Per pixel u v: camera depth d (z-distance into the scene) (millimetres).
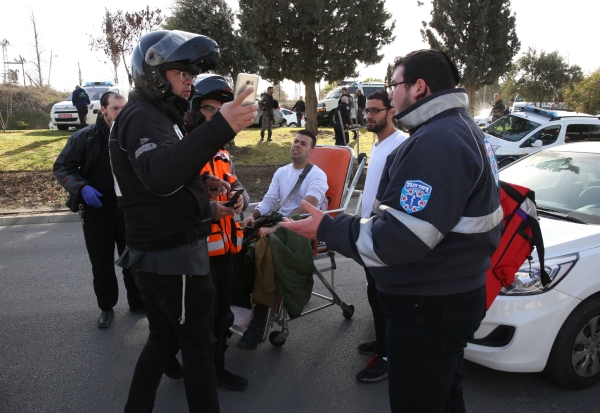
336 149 4301
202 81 2967
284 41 13391
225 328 3168
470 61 17953
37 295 4836
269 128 14961
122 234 4086
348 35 13078
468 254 1880
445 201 1727
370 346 3689
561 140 11477
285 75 14109
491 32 18406
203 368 2395
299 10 12992
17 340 3889
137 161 1960
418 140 1820
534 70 31453
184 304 2240
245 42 14414
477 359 3100
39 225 7809
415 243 1727
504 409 2986
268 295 3449
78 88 14969
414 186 1748
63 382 3295
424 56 1953
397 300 1980
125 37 15961
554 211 3822
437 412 2000
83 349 3752
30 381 3303
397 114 2008
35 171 10227
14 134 14773
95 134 3922
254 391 3221
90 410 2996
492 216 1896
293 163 4156
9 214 8250
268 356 3689
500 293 3021
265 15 12898
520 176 4461
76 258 6055
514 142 11555
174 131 2158
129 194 2189
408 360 1958
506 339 3039
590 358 3191
